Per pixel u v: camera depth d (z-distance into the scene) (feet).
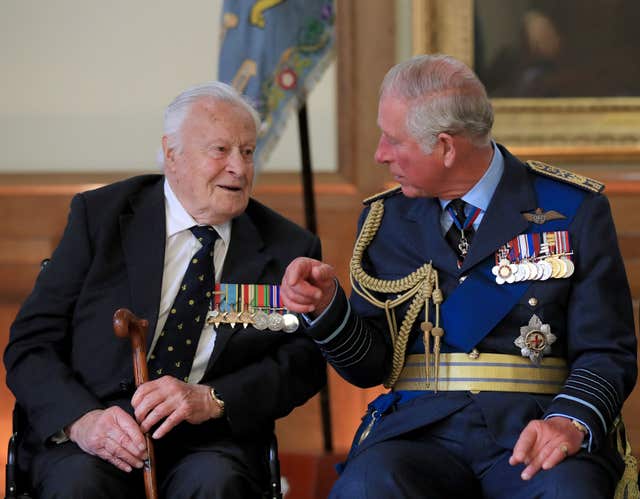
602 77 56.03
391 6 57.06
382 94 31.55
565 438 28.22
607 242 31.22
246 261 33.78
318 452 53.52
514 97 56.13
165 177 34.78
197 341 32.81
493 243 31.17
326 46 48.73
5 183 58.44
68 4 58.75
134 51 58.49
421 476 29.17
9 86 58.70
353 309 32.55
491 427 29.91
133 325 30.55
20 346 32.63
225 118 33.22
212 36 58.34
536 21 55.88
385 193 34.01
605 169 56.13
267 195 57.21
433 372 31.17
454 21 55.83
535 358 30.60
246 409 31.68
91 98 58.65
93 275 33.04
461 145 30.96
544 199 31.86
